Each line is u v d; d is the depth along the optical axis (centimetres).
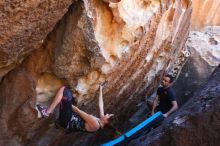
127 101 659
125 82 585
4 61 361
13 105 420
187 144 405
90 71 464
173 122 424
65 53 411
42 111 440
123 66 533
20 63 409
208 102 416
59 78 448
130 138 483
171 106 577
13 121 429
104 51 467
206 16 867
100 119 471
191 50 826
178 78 796
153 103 611
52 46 416
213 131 398
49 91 459
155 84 731
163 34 610
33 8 319
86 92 496
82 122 459
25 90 423
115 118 664
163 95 584
